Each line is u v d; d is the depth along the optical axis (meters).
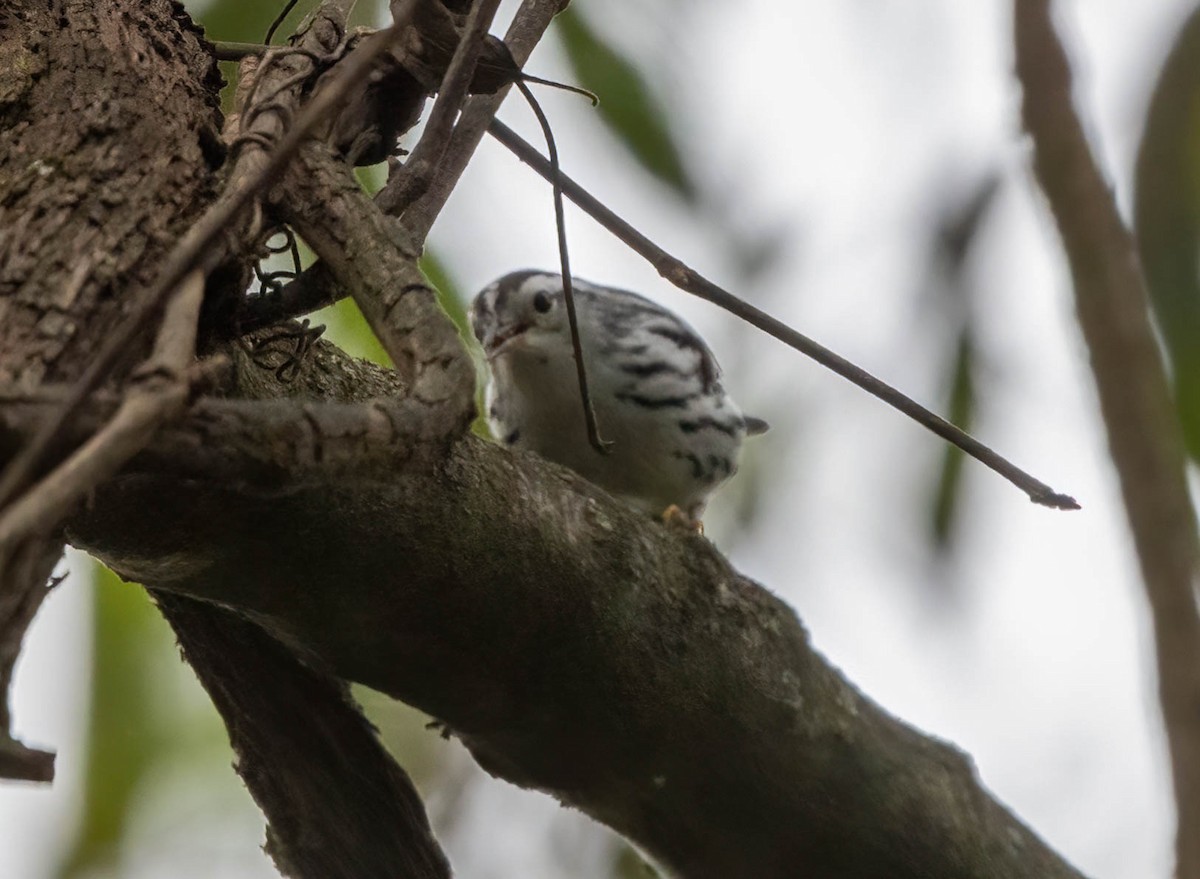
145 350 4.24
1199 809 4.77
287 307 5.24
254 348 5.45
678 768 6.34
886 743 6.78
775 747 6.36
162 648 9.56
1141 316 5.61
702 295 5.94
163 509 4.75
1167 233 8.14
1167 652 5.04
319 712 6.31
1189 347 8.00
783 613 6.43
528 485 5.54
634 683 5.96
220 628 6.09
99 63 5.36
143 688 9.59
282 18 6.35
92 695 9.50
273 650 6.14
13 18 5.46
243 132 5.26
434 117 5.36
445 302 8.80
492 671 5.77
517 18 6.28
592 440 6.23
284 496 4.75
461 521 5.28
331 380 5.86
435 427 4.33
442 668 5.72
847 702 6.66
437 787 10.52
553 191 5.91
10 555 3.12
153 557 5.00
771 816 6.57
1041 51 5.95
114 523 4.77
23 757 3.45
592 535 5.67
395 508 5.11
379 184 8.11
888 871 6.80
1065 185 5.80
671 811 6.57
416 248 5.54
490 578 5.43
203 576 5.18
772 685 6.25
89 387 3.21
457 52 5.34
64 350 4.27
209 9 7.88
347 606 5.37
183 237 4.81
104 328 4.39
